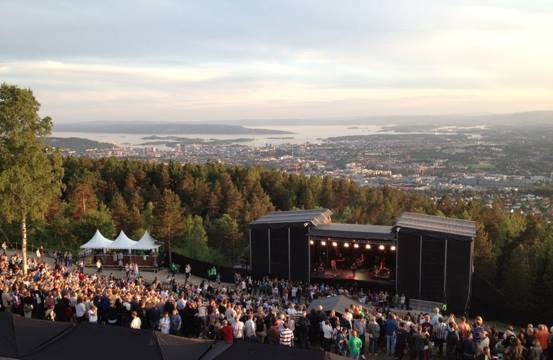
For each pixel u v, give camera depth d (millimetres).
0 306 21797
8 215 36344
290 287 35969
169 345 14414
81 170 92438
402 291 36719
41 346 14758
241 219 73188
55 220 60094
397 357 19062
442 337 19844
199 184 83375
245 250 67188
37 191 37062
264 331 19547
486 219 68188
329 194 88500
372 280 38656
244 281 37062
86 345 14484
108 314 20219
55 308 20703
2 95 36562
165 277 40469
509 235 55469
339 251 43562
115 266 43031
